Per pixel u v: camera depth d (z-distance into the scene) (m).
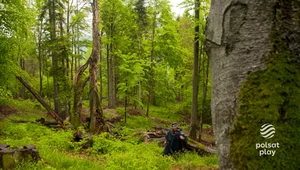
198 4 13.83
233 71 1.71
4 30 13.83
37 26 26.86
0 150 5.88
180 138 9.87
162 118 28.56
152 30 26.94
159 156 8.83
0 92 13.42
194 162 8.24
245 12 1.68
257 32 1.64
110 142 10.73
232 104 1.69
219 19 1.80
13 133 12.32
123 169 6.40
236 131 1.64
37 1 23.84
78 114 15.34
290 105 1.53
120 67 21.89
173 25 25.88
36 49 27.80
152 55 27.31
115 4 24.92
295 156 1.47
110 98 28.38
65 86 22.42
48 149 8.27
